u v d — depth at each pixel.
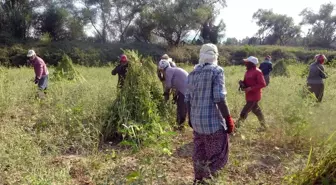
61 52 32.38
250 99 6.11
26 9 37.50
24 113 7.18
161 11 39.81
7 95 7.59
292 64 24.47
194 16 39.50
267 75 11.05
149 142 5.27
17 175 3.93
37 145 4.78
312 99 6.08
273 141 5.49
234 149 5.02
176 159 4.83
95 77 14.80
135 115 5.85
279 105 6.71
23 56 30.83
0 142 4.52
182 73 6.44
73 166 4.45
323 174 3.00
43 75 8.88
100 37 43.09
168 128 6.13
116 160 4.61
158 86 6.89
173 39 42.31
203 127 3.61
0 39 33.19
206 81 3.56
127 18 43.03
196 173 3.71
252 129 5.94
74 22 39.50
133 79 6.13
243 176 4.20
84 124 5.74
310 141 5.11
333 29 62.25
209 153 3.68
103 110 6.10
